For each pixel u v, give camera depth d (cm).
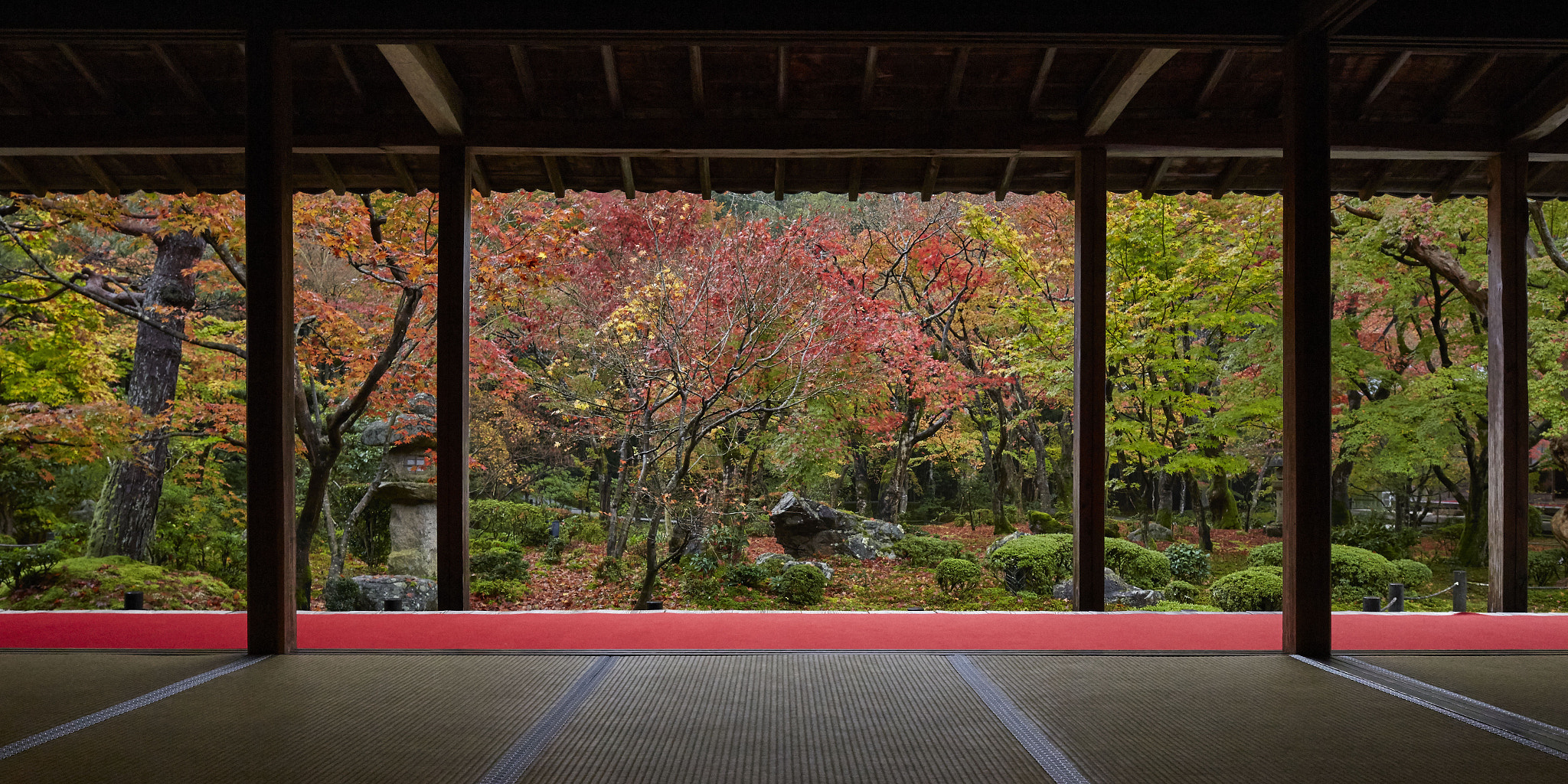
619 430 735
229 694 226
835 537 820
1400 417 782
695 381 663
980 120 359
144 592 646
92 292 706
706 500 752
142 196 704
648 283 699
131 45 325
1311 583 267
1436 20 278
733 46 331
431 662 257
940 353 916
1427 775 172
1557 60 346
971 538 999
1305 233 270
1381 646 279
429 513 782
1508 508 381
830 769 174
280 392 271
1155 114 361
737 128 360
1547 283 714
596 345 732
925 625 305
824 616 318
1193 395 766
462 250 352
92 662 257
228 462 948
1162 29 277
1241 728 200
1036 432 1043
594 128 357
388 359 630
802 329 676
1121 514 1218
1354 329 837
